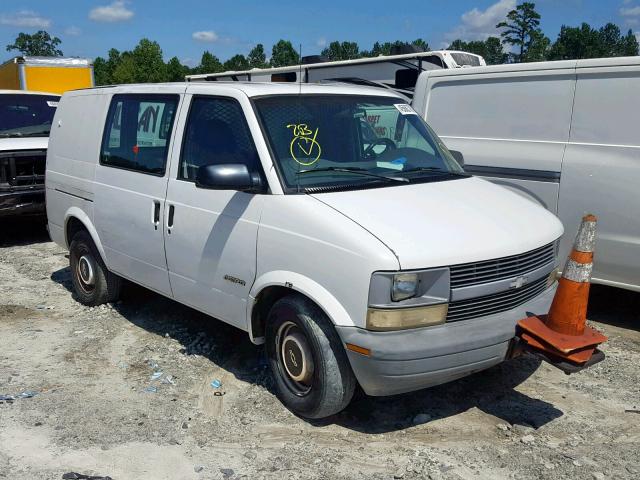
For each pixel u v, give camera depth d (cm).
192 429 414
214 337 557
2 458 381
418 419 418
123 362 516
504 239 396
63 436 405
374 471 365
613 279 579
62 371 501
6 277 766
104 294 632
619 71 560
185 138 492
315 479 359
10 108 1048
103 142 586
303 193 414
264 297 435
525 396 450
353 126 477
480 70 660
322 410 402
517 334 392
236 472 367
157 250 514
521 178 618
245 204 433
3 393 463
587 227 381
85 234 622
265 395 454
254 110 446
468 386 465
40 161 916
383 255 359
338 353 389
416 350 360
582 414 426
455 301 375
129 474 366
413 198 421
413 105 723
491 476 358
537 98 615
